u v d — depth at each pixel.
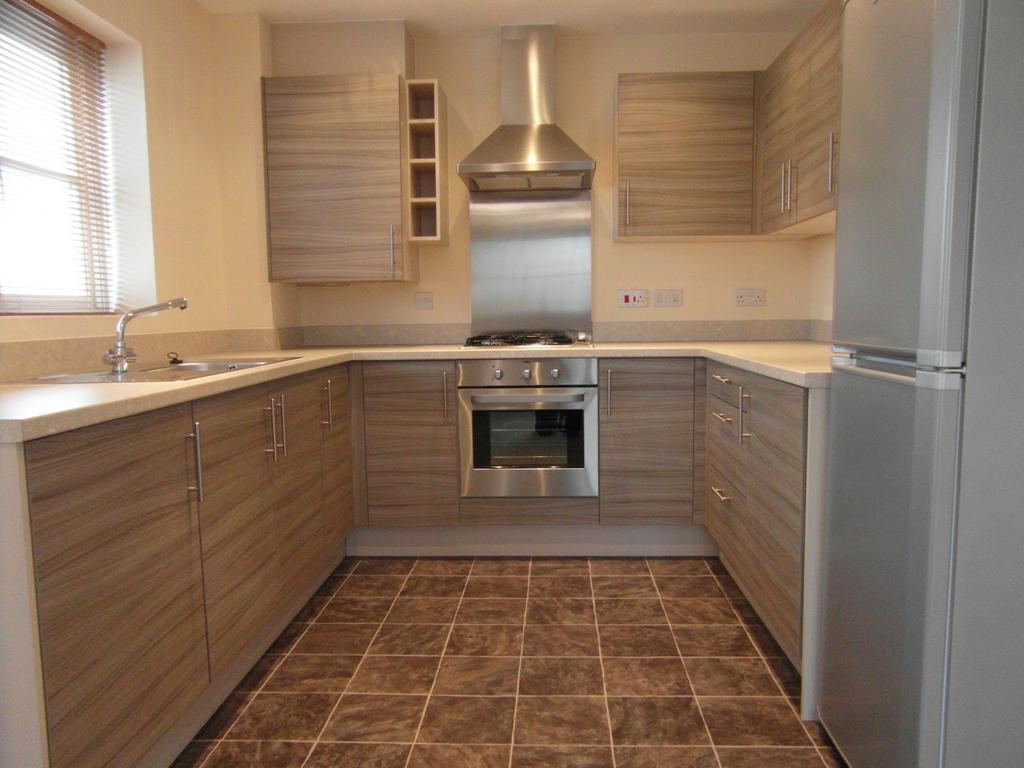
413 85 3.43
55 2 2.34
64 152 2.49
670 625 2.48
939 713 1.27
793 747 1.78
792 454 1.89
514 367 3.13
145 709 1.49
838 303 1.64
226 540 1.89
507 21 3.46
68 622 1.24
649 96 3.34
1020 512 1.24
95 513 1.32
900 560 1.35
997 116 1.17
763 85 3.30
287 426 2.36
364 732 1.87
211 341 3.23
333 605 2.71
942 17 1.19
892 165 1.37
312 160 3.35
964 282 1.20
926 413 1.25
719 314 3.74
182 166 3.02
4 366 2.01
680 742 1.81
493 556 3.26
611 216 3.71
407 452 3.19
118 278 2.78
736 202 3.37
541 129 3.49
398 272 3.36
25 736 1.17
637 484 3.16
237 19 3.33
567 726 1.88
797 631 1.90
